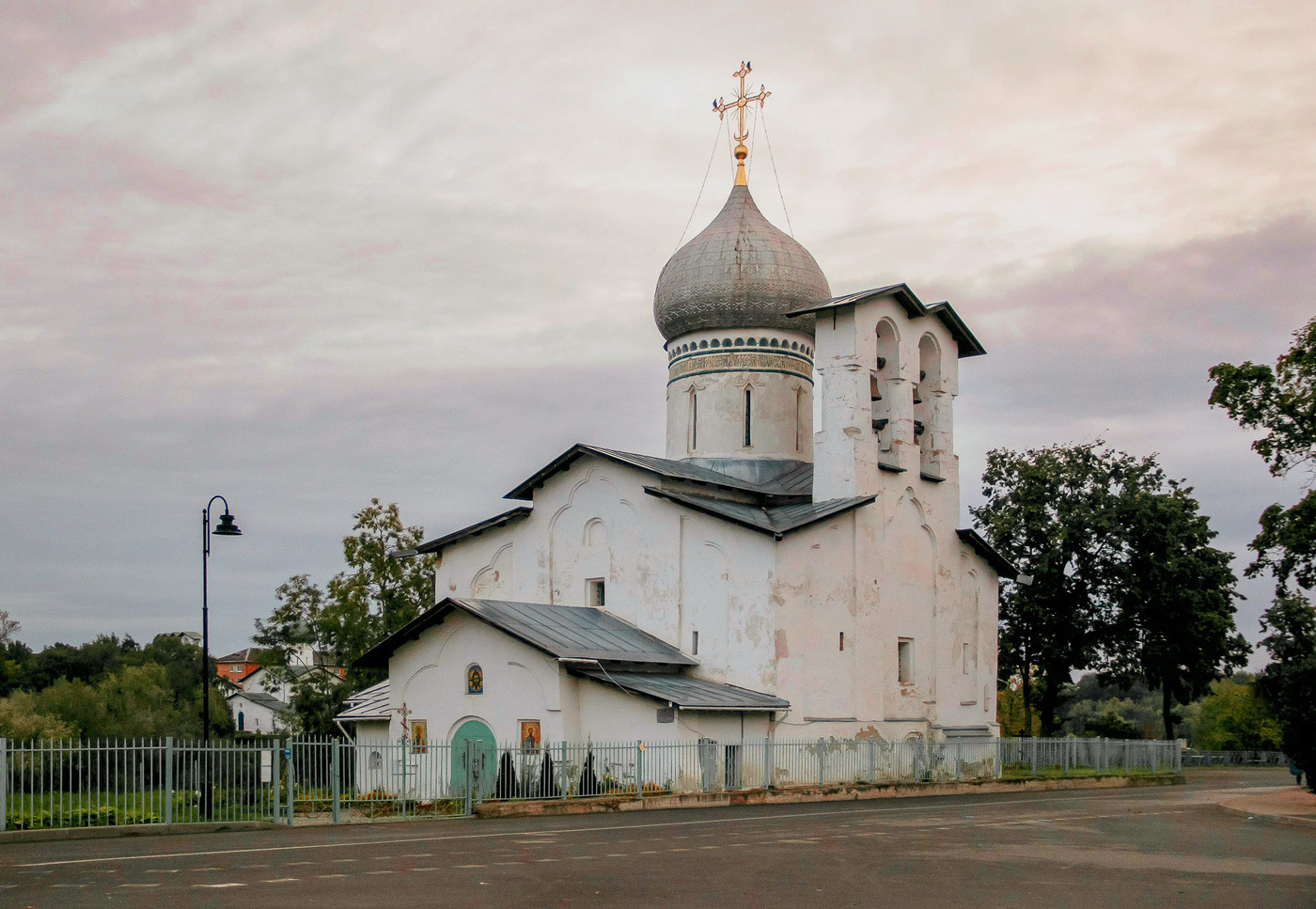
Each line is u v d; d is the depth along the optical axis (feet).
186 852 64.49
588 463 137.39
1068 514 191.01
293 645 205.77
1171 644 192.85
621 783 106.52
